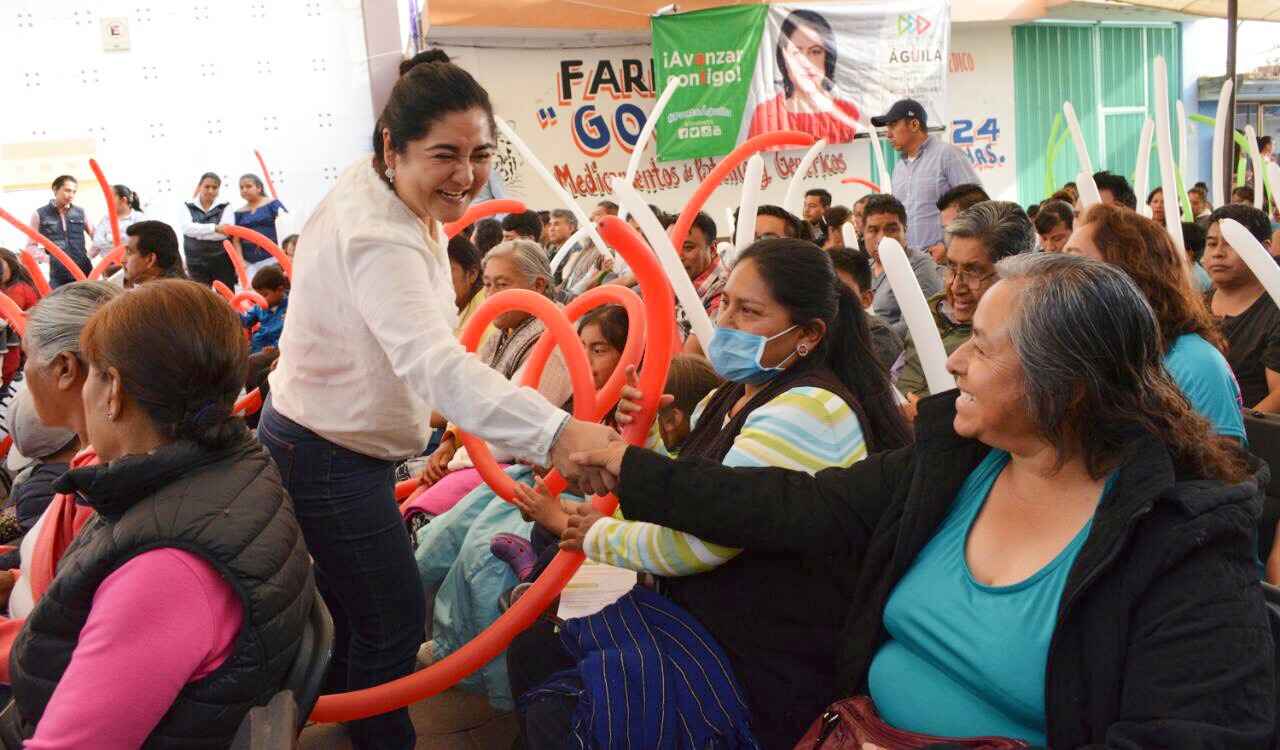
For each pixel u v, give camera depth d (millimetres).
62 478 1458
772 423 1939
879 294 4883
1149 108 13602
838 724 1624
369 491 2299
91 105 11094
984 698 1495
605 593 2385
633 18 10648
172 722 1453
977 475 1634
